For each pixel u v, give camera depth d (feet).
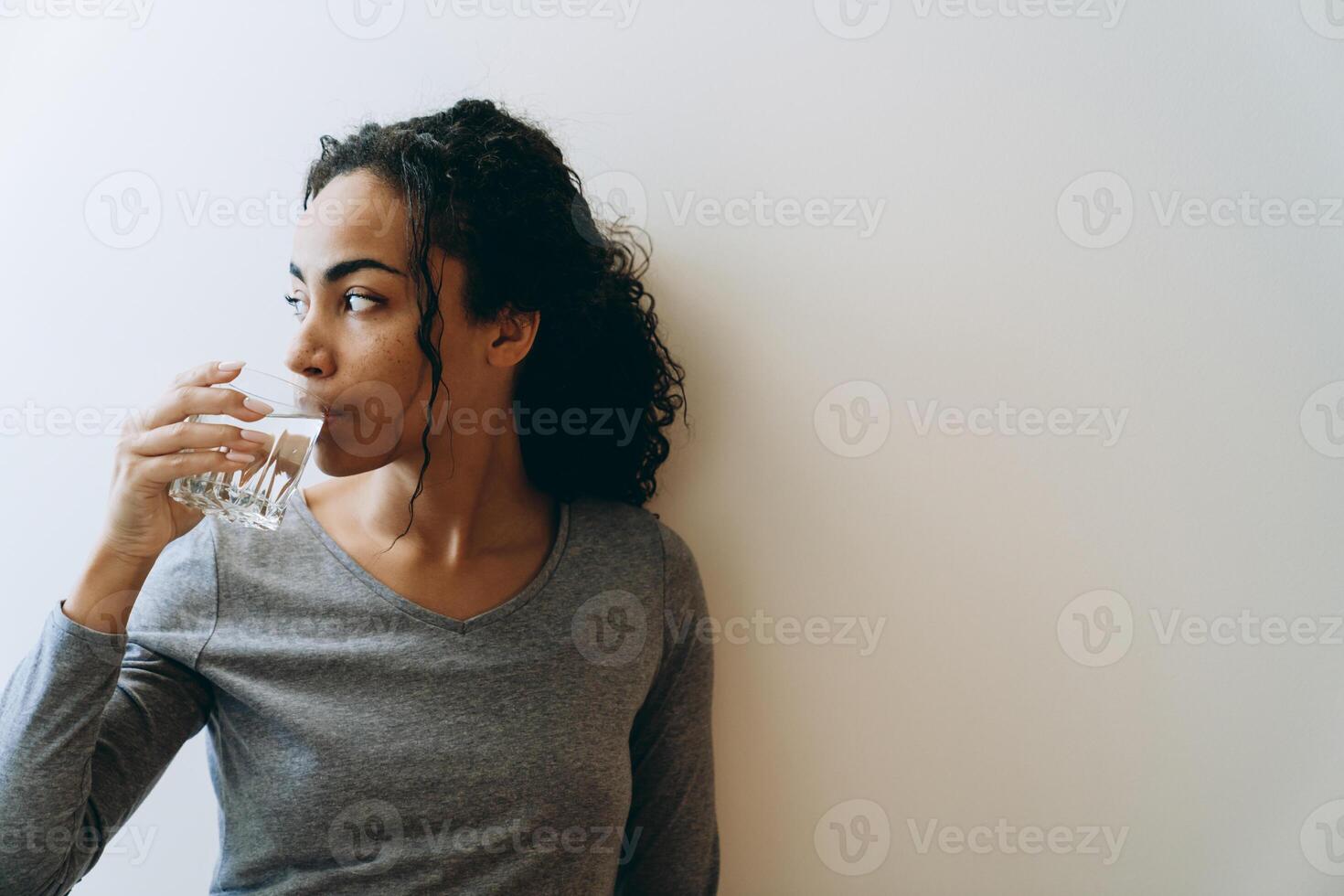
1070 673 3.67
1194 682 3.65
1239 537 3.61
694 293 3.62
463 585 3.10
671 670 3.43
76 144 3.66
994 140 3.54
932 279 3.58
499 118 3.05
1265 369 3.57
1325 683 3.62
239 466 2.59
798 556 3.68
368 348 2.71
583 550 3.27
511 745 2.96
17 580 3.71
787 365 3.62
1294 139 3.51
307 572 3.04
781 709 3.72
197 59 3.61
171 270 3.65
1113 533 3.62
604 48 3.56
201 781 3.68
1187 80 3.51
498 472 3.14
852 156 3.56
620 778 3.12
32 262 3.68
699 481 3.68
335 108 3.59
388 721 2.91
